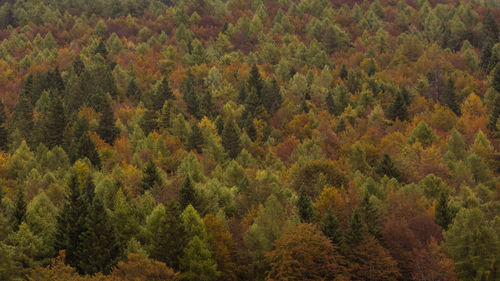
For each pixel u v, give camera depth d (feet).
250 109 370.12
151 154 247.29
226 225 150.20
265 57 539.70
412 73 474.08
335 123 332.80
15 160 226.17
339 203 160.76
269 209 155.74
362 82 441.68
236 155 290.15
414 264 133.39
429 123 318.24
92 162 244.22
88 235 127.85
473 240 136.05
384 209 160.15
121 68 458.09
